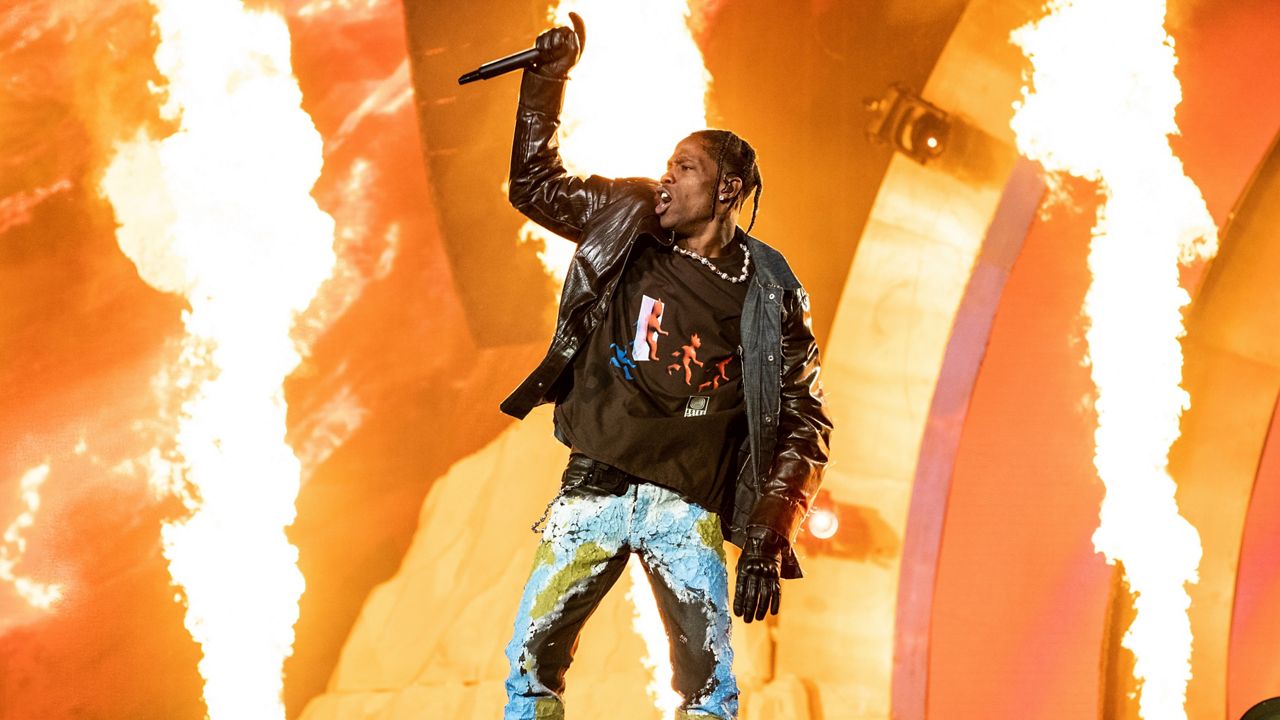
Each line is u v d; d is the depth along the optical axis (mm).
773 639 12148
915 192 12906
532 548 12227
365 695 11477
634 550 4941
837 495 12422
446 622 11883
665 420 4828
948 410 12305
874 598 12141
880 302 12875
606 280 4941
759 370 5043
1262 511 12570
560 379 5102
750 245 5230
